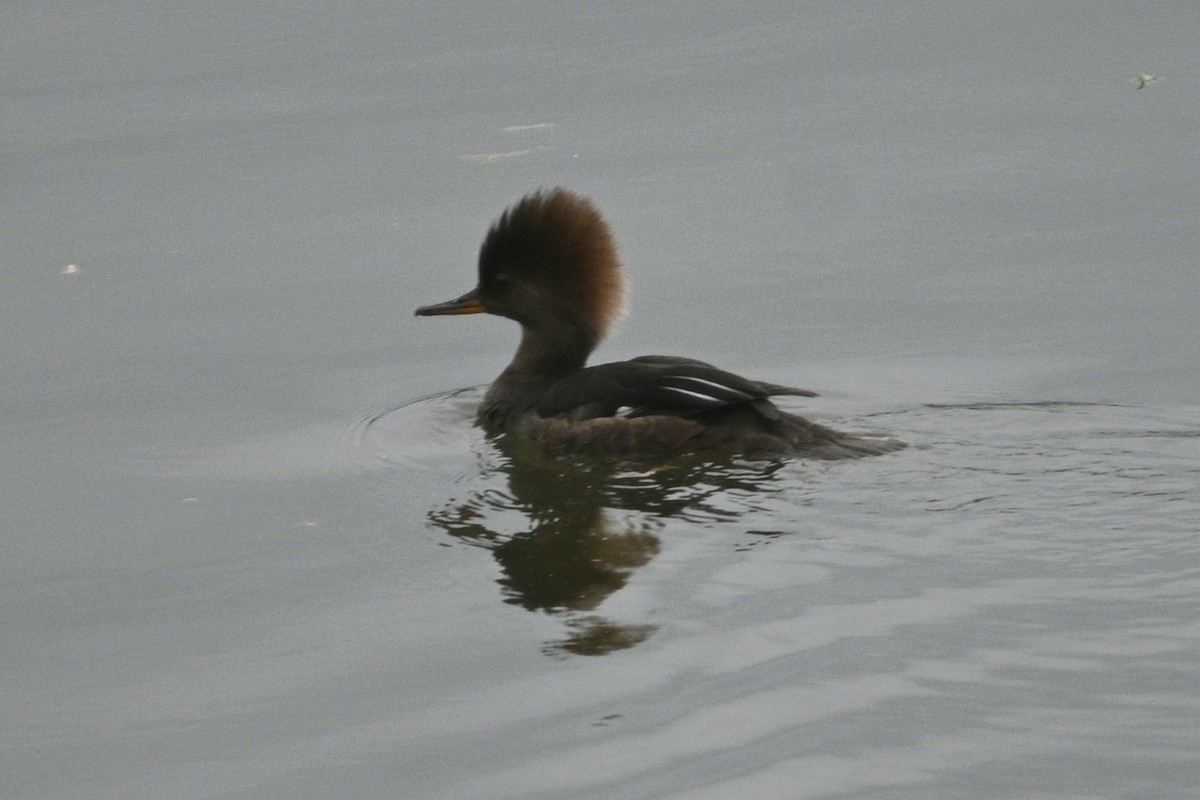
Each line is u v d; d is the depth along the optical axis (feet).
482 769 28.40
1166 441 41.14
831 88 76.74
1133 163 64.90
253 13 93.50
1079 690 28.91
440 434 46.21
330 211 65.72
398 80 81.66
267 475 43.80
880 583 33.78
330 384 51.19
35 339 55.06
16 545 40.01
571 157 69.97
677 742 28.53
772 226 61.98
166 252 62.39
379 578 36.68
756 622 32.48
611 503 39.65
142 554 38.99
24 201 68.03
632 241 61.16
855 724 28.45
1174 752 26.84
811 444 42.06
